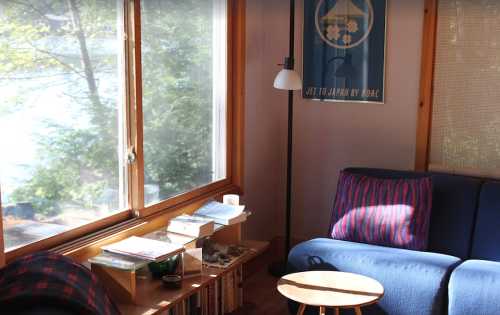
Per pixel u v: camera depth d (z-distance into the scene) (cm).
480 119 386
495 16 372
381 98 411
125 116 296
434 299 299
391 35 402
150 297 275
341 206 356
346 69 418
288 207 404
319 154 436
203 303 326
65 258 234
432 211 347
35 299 203
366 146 421
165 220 324
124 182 302
